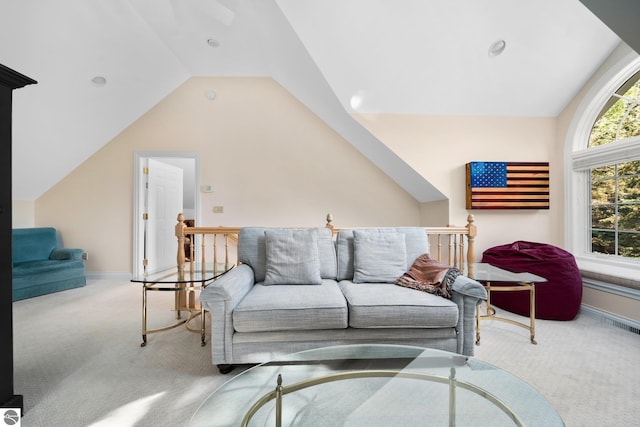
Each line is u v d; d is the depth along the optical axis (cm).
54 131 345
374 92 314
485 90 313
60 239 405
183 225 261
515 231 337
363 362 137
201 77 411
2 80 134
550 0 245
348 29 260
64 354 199
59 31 263
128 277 409
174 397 153
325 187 417
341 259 244
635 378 170
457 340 182
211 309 170
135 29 298
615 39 265
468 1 245
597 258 292
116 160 408
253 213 414
